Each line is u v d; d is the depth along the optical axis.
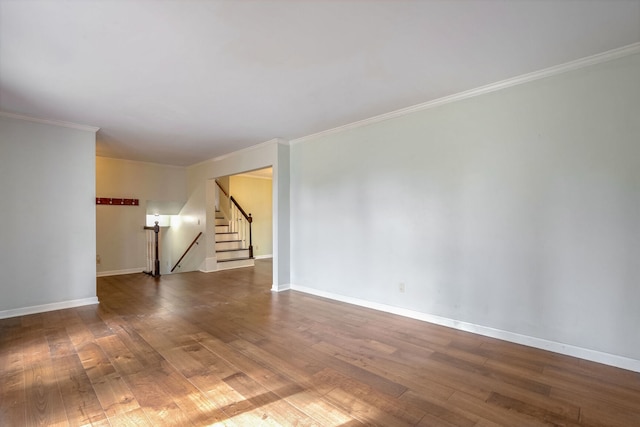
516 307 3.07
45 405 2.09
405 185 3.87
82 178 4.40
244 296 4.91
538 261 2.93
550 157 2.86
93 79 2.92
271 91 3.24
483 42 2.38
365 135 4.28
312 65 2.71
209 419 1.96
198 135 4.90
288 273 5.40
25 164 4.00
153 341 3.15
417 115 3.75
